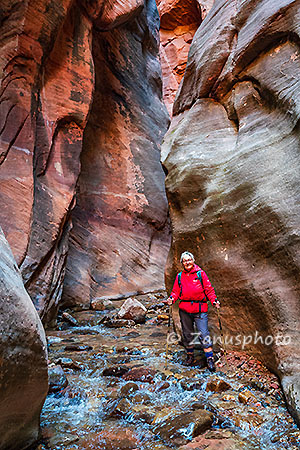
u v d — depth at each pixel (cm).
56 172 754
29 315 218
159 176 1364
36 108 703
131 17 1127
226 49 604
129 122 1300
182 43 1916
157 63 1586
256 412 282
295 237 353
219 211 470
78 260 962
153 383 353
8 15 652
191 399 311
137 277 1126
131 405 297
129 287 1072
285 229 368
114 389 339
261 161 436
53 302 685
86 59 852
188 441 239
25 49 670
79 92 820
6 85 640
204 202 501
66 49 805
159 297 1039
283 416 274
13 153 628
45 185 714
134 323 684
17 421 217
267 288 378
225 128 560
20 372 204
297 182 378
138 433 254
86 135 1112
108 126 1204
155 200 1312
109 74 1225
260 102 502
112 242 1098
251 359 398
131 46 1355
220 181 487
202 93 625
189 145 583
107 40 1198
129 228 1198
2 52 645
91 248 1025
